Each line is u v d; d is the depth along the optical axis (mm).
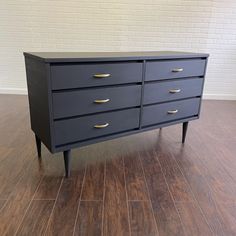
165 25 3484
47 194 1464
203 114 3100
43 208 1344
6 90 3727
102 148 2117
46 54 1605
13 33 3469
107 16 3418
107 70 1579
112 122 1715
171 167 1825
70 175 1677
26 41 3514
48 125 1479
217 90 3803
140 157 1973
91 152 2035
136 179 1655
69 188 1529
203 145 2219
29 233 1176
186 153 2059
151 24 3475
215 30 3516
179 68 1931
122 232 1198
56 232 1187
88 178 1648
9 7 3338
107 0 3340
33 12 3369
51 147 1504
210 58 3648
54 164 1809
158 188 1560
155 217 1305
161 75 1848
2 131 2371
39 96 1552
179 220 1288
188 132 2520
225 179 1681
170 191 1531
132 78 1707
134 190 1531
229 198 1477
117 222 1261
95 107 1603
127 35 3520
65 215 1298
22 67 3635
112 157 1961
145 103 1841
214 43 3578
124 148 2131
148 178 1671
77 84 1488
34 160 1856
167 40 3562
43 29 3455
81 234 1179
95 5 3359
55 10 3367
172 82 1934
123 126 1785
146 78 1777
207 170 1792
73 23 3436
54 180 1610
